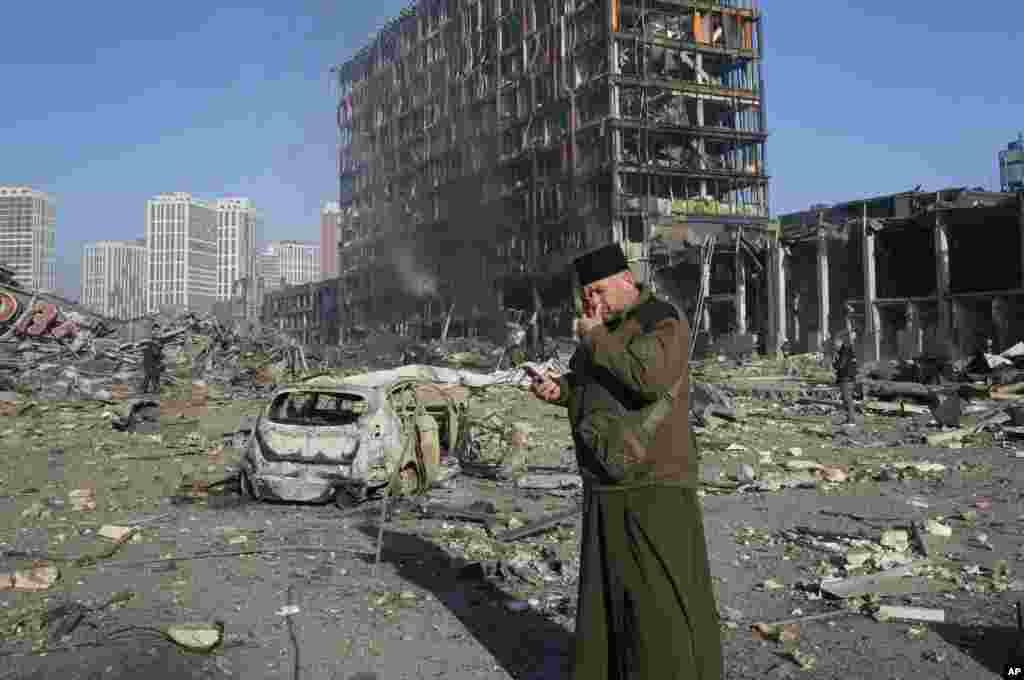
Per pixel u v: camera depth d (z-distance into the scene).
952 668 3.60
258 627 4.19
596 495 2.63
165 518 7.18
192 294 196.75
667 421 2.56
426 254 82.56
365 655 3.81
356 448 7.64
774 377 27.20
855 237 37.78
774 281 40.84
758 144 63.72
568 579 5.16
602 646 2.63
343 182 104.19
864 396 19.91
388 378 9.53
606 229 59.22
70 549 5.98
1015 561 5.52
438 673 3.59
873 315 36.16
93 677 3.49
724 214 60.41
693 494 2.61
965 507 7.55
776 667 3.66
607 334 2.57
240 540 6.25
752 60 63.88
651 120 59.22
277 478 7.63
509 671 3.61
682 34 63.25
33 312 31.14
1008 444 12.27
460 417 10.48
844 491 8.48
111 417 15.47
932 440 12.62
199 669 3.61
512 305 70.31
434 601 4.66
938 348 28.58
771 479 8.98
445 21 82.31
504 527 6.77
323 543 6.18
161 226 196.38
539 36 67.50
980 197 41.25
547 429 15.11
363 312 94.38
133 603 4.58
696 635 2.49
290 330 107.38
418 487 8.34
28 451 11.90
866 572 5.33
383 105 95.25
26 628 4.13
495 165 72.38
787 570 5.41
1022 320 30.75
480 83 75.31
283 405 8.44
